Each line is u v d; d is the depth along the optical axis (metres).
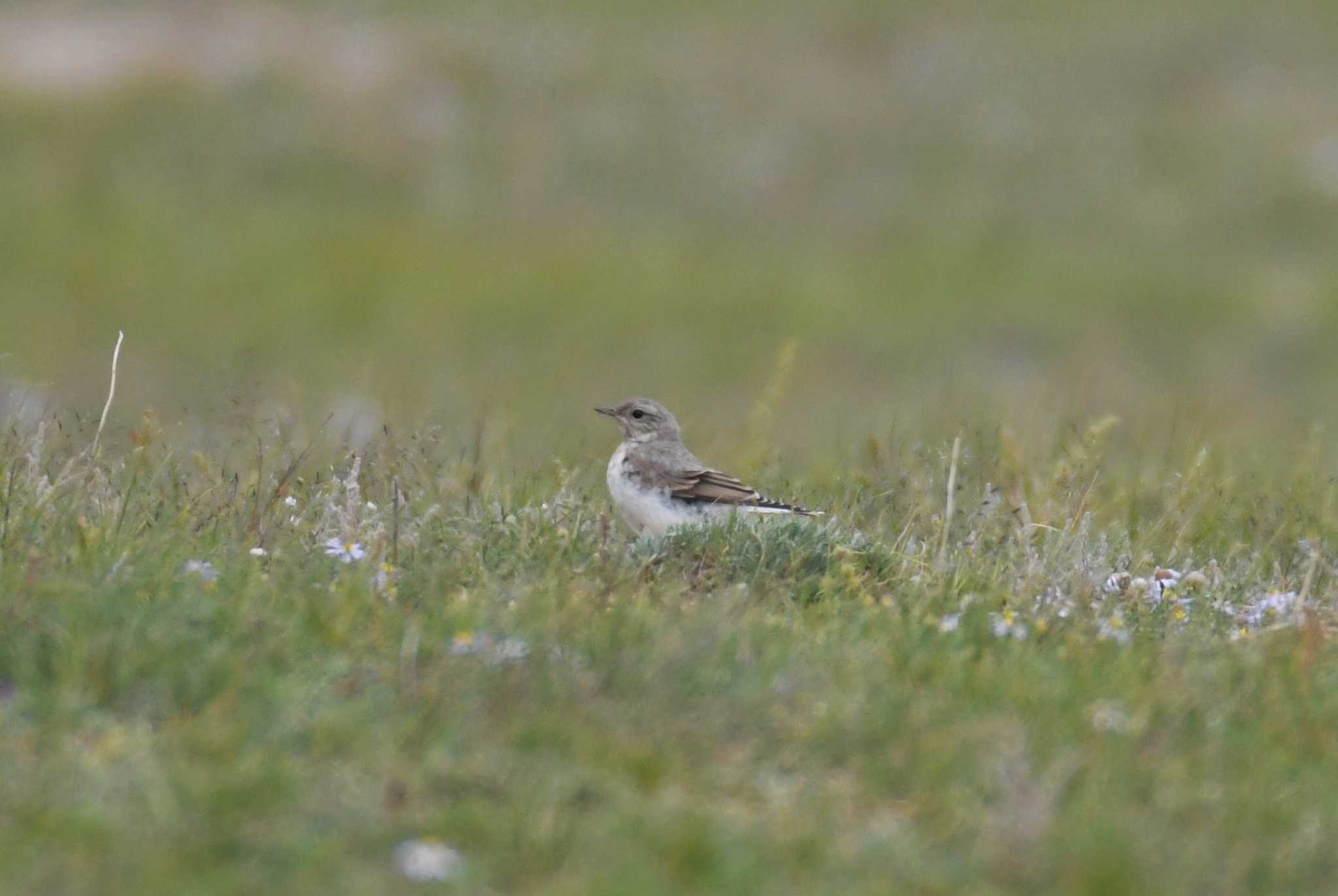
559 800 7.88
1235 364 34.81
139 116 42.47
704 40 48.50
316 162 41.28
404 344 33.69
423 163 41.72
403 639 9.16
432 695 8.55
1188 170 42.97
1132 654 9.91
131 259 36.50
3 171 39.75
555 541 11.54
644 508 13.39
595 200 41.00
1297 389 34.09
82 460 12.46
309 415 19.03
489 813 7.70
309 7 48.62
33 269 35.75
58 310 34.28
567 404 29.58
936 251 39.03
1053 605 10.86
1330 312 36.94
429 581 10.44
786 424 24.77
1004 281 37.75
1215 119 45.28
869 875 7.48
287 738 8.18
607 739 8.31
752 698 8.74
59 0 48.34
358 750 8.13
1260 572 12.31
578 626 9.51
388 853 7.46
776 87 45.78
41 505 11.03
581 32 48.41
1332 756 8.70
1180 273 38.44
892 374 33.91
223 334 33.66
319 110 43.16
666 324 35.25
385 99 44.06
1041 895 7.46
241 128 42.31
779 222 40.47
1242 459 16.92
